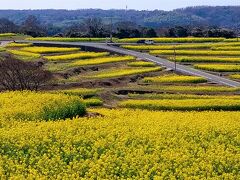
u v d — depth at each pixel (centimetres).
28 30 15512
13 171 2128
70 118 3362
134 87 6325
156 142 2572
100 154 2431
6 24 18900
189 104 4791
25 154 2383
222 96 5597
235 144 2708
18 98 3556
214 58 8581
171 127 2967
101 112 3778
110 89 6088
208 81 6869
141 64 8212
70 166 2198
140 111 3828
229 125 3059
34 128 2773
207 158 2338
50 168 2170
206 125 3031
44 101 3469
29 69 5766
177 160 2278
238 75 7212
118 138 2625
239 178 2127
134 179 2058
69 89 6112
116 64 8469
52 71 7412
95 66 8169
